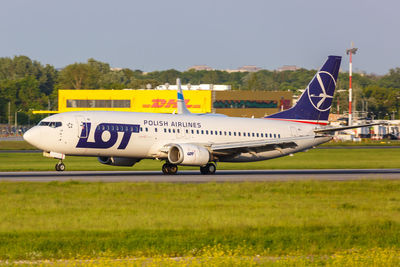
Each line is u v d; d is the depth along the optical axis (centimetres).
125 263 7112
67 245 8062
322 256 7856
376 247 8188
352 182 15988
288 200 12575
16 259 7494
